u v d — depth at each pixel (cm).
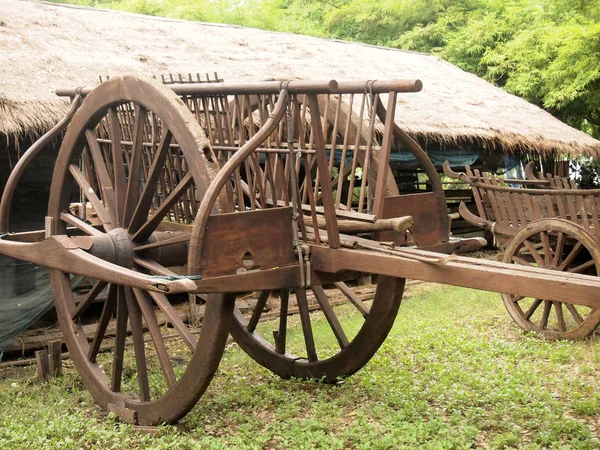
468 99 1407
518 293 368
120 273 455
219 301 466
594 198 786
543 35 1919
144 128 554
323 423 502
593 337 736
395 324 831
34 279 738
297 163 483
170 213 589
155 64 1066
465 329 800
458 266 397
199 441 486
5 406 580
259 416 540
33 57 933
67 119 616
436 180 522
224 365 694
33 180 885
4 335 722
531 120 1437
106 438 488
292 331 829
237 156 448
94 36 1095
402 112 1171
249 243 454
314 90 450
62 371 673
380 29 2428
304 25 2544
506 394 551
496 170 1516
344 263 461
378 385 593
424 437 471
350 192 486
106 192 559
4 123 757
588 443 461
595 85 1892
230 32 1359
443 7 2316
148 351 757
